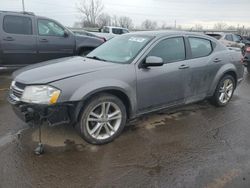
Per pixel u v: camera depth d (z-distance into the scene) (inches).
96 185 105.1
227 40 619.5
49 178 108.6
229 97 209.6
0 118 169.9
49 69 136.4
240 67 212.1
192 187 104.8
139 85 144.9
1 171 112.0
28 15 291.6
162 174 113.1
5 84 265.4
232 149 136.2
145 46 153.3
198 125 167.0
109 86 131.5
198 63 176.4
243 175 113.0
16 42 284.4
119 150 132.5
